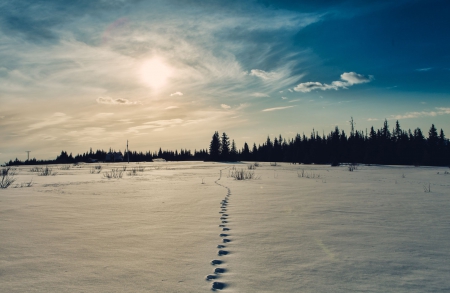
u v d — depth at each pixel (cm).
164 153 11588
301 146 7156
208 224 588
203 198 980
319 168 3672
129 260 377
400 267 348
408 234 499
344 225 570
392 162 5438
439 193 1091
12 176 2123
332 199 941
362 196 1013
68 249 421
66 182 1677
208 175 2406
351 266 353
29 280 312
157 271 339
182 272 337
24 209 752
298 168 3688
